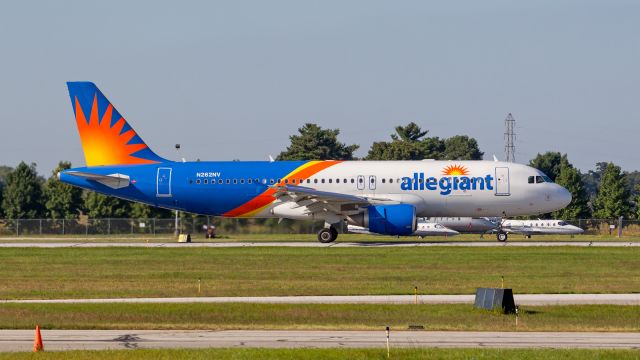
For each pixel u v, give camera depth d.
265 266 179.62
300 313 113.44
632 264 178.38
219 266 180.38
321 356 81.81
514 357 81.50
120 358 80.75
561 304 121.88
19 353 83.62
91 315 111.38
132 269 176.00
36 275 165.62
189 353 83.06
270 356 81.69
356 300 126.00
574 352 83.94
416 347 88.00
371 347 88.56
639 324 105.75
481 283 147.38
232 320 109.06
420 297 129.12
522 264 179.00
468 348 87.12
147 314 112.50
